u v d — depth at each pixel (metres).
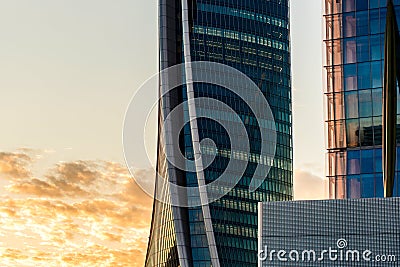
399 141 133.50
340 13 144.00
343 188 139.75
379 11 141.62
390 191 118.81
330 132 141.88
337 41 143.50
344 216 94.50
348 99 141.62
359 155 139.62
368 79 140.88
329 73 143.50
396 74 122.69
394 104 119.75
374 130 139.50
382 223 93.44
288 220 96.00
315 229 95.19
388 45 120.38
